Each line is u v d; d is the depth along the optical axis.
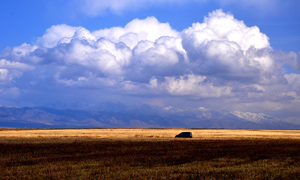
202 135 100.25
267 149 46.03
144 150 44.06
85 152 41.31
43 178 22.98
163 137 84.06
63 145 51.38
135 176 23.88
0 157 35.44
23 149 44.25
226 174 25.02
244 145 54.03
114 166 28.48
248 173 25.31
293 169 27.34
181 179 22.95
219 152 41.38
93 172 25.22
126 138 74.44
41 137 75.25
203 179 23.00
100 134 95.06
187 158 34.75
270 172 25.88
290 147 49.88
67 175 23.98
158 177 23.53
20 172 25.31
